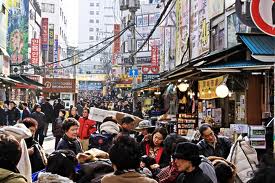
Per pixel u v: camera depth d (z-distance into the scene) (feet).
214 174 16.69
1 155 12.84
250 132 34.01
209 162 16.97
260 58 32.50
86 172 17.35
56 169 15.74
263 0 24.88
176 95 73.31
